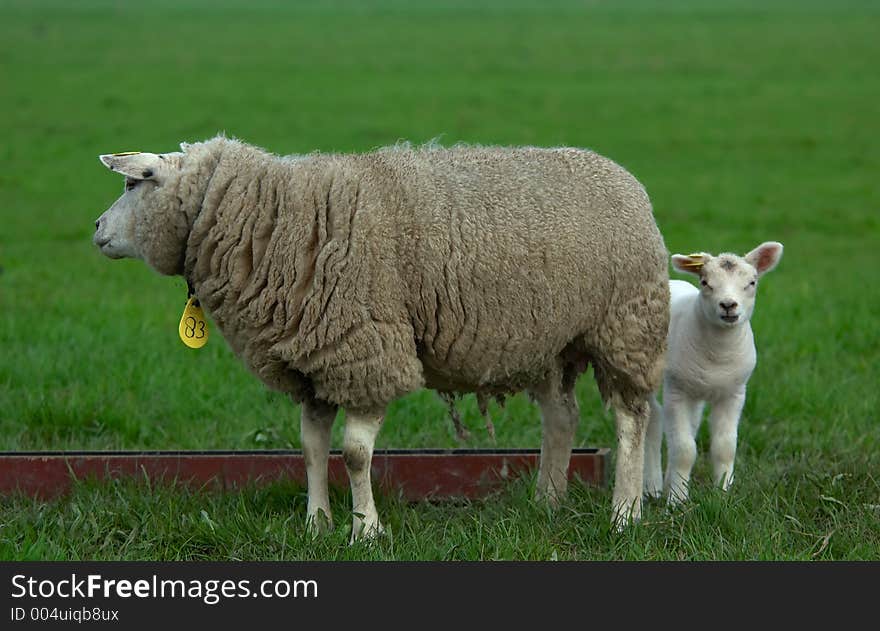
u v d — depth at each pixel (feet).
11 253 73.15
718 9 304.50
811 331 51.39
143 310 56.80
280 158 29.40
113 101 138.21
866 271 69.31
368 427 28.76
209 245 28.22
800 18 264.52
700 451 37.27
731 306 29.99
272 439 36.78
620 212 29.17
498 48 206.69
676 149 116.37
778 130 126.62
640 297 29.27
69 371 44.39
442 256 27.89
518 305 28.32
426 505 32.04
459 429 31.12
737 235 80.69
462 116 129.49
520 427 39.17
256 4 338.75
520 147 30.14
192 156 28.73
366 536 28.43
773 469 33.78
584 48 206.39
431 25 256.32
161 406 40.52
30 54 184.55
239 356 29.27
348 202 27.86
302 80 161.27
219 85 154.40
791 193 97.35
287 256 27.68
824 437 37.01
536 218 28.48
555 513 30.14
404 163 28.89
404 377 28.07
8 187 96.32
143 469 31.68
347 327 27.50
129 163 28.48
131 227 29.01
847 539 28.40
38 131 120.47
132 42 209.77
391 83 159.02
